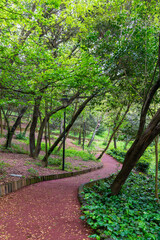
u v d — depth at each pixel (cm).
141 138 466
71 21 700
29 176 623
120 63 595
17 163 759
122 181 502
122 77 699
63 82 459
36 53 430
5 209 375
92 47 591
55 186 614
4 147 1082
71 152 1584
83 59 452
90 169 1072
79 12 691
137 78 614
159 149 1123
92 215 316
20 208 389
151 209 463
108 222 304
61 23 755
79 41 690
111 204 428
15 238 272
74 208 409
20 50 447
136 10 483
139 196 582
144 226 311
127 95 734
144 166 1260
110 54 603
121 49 529
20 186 537
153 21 514
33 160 934
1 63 459
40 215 363
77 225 326
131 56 549
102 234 275
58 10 757
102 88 631
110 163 1486
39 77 454
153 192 677
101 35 689
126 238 276
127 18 559
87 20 676
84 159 1356
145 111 451
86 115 2009
